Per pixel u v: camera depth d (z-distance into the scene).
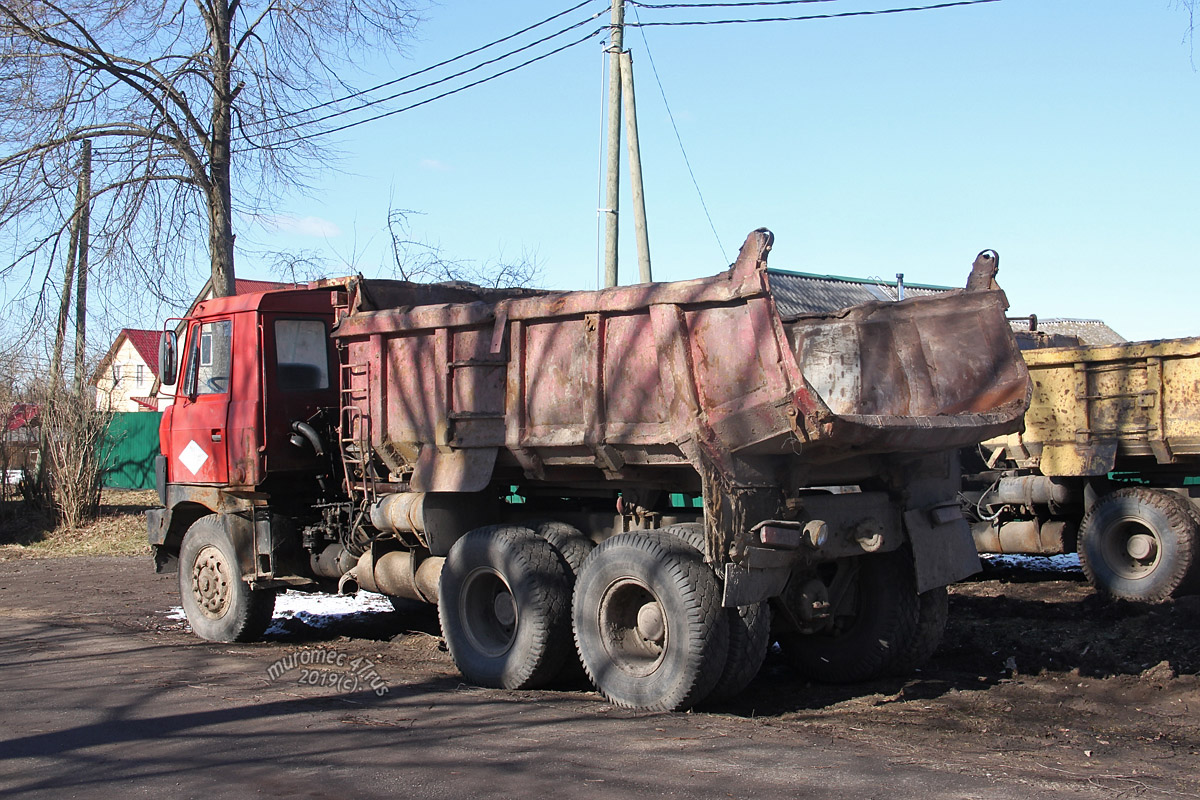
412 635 9.81
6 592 13.85
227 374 9.98
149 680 7.71
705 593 6.39
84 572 16.19
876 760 5.31
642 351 6.81
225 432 9.87
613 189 15.61
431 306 8.09
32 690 7.41
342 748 5.68
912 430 6.37
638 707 6.58
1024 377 7.20
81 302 21.20
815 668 7.75
